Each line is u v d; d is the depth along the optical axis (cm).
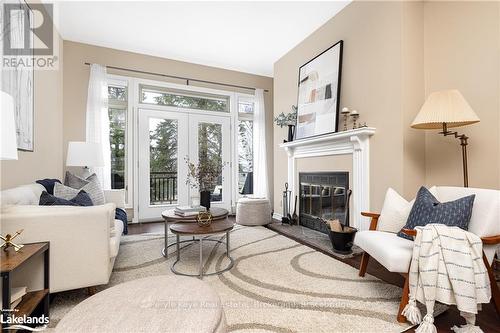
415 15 271
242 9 334
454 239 147
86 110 411
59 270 161
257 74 554
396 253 158
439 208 176
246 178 556
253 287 196
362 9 305
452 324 153
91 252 169
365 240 197
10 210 155
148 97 468
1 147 114
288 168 424
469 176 244
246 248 292
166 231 275
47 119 327
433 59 270
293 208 415
